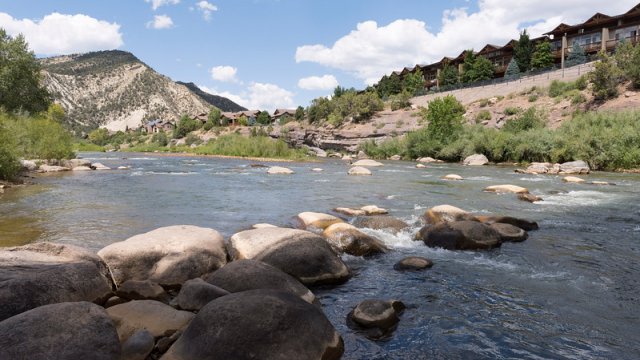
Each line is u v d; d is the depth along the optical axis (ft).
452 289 19.66
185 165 108.99
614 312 17.04
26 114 106.22
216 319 12.53
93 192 51.01
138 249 20.27
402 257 24.98
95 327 11.92
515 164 106.32
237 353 11.69
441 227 27.68
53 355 10.73
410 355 13.73
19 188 54.70
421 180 66.74
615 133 88.74
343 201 44.62
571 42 188.96
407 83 249.96
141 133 377.09
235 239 23.41
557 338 14.90
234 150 164.14
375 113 204.54
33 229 29.86
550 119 125.80
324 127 212.02
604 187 56.70
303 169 93.15
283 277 17.93
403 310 17.19
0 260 16.12
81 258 18.15
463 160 117.80
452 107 133.59
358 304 16.63
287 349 12.02
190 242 21.33
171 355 12.10
